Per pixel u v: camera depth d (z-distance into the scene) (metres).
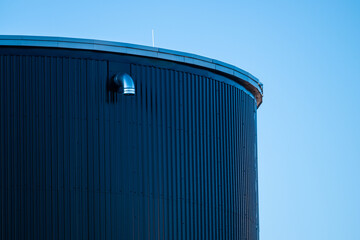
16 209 36.06
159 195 38.09
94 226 36.59
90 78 37.66
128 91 37.28
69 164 36.81
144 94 38.50
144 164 37.97
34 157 36.53
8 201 36.06
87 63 37.75
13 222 35.97
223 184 41.12
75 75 37.50
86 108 37.38
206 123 40.53
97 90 37.66
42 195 36.34
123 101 38.00
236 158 42.47
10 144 36.47
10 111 36.72
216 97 41.34
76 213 36.50
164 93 39.09
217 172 40.78
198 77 40.50
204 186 39.94
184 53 39.69
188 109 39.75
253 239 44.31
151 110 38.53
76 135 37.06
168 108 39.06
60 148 36.81
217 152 40.97
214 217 40.28
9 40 37.06
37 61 37.28
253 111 45.53
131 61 38.50
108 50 37.97
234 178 42.09
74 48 37.53
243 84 43.78
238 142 42.84
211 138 40.69
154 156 38.31
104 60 38.00
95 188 36.91
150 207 37.78
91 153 37.12
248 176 43.88
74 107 37.28
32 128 36.75
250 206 43.97
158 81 39.00
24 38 37.19
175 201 38.56
